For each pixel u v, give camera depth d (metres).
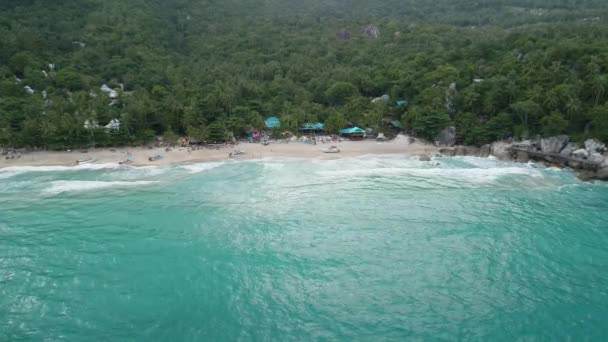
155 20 170.62
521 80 98.69
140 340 33.06
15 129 86.69
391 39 175.75
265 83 131.00
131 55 138.38
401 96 122.62
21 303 37.25
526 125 90.06
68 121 86.69
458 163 81.62
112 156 83.50
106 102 103.94
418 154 87.62
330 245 47.69
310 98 123.38
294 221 53.75
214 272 42.38
